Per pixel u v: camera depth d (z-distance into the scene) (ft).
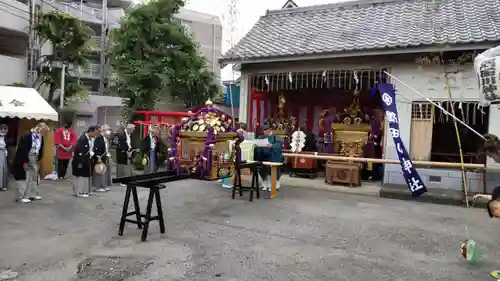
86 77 83.35
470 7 34.50
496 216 13.33
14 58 54.49
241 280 13.70
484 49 27.63
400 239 19.07
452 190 29.45
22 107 32.17
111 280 13.43
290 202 27.22
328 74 36.60
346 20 39.47
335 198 29.17
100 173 28.68
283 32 40.68
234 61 36.65
